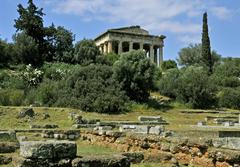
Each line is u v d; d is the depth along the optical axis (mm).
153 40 112750
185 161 13633
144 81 56250
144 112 50406
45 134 23875
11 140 17531
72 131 24250
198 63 99625
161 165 13312
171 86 64250
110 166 10320
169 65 93625
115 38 108375
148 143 16219
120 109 48188
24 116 35656
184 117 49375
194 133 20219
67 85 51938
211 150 12531
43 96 49375
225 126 29531
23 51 78062
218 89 71312
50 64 77312
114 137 19219
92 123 35312
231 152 11797
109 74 54719
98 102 46938
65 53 82875
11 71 70000
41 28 85438
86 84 50219
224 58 106188
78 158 10273
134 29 112188
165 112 52188
